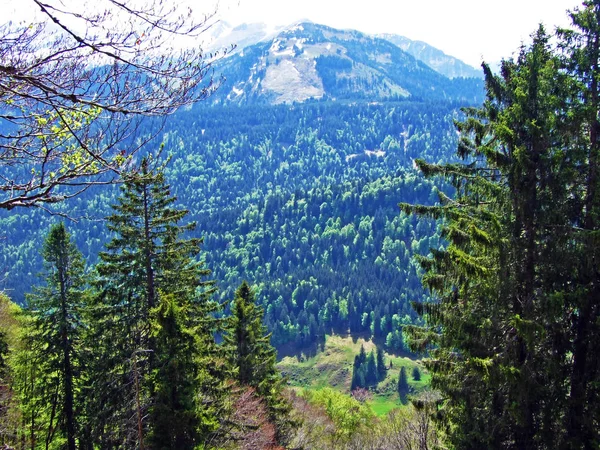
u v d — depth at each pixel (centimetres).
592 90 1384
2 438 2444
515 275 1413
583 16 1372
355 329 12988
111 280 2084
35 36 547
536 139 1373
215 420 1856
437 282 1560
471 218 1520
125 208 2070
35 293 2395
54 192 711
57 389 2428
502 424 1385
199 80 619
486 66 1554
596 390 1311
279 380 3028
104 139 631
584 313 1370
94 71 578
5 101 603
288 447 3106
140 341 2023
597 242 1277
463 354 1502
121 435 1931
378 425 4588
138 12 537
